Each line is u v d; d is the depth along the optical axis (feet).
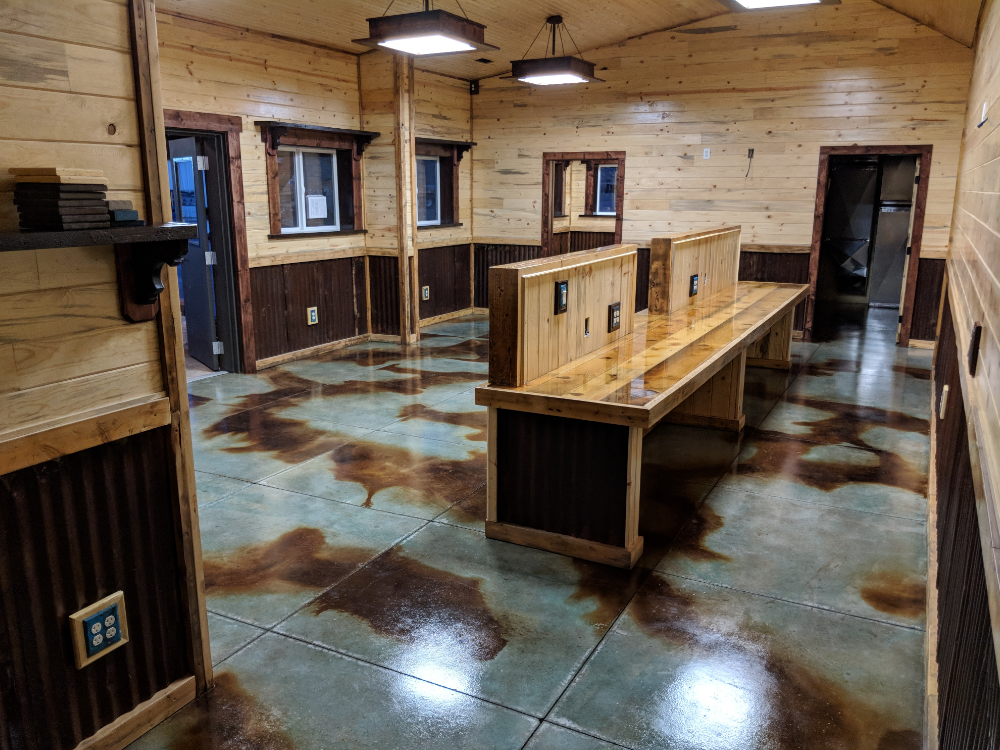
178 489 7.93
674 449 16.89
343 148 27.09
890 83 26.58
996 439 4.97
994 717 4.18
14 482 6.47
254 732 7.97
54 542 6.87
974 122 16.16
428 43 18.43
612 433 11.35
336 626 9.96
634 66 30.25
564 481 11.88
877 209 36.68
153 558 7.88
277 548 12.16
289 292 25.46
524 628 9.93
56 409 6.74
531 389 11.88
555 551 12.05
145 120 7.16
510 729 8.02
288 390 21.89
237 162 22.65
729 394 18.02
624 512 11.51
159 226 6.68
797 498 14.21
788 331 23.90
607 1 24.85
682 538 12.57
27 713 6.82
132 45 7.04
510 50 29.22
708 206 30.25
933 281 27.12
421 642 9.60
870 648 9.49
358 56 27.37
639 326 17.29
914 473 15.43
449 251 33.42
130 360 7.37
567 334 13.44
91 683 7.39
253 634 9.77
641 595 10.77
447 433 17.93
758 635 9.77
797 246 28.99
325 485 14.76
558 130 32.17
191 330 25.81
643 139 30.78
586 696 8.55
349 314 28.45
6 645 6.57
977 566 5.65
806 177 28.48
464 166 33.71
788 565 11.65
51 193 5.91
